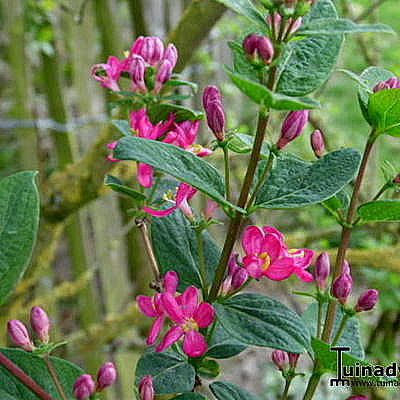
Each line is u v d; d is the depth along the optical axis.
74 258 0.71
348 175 0.23
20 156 0.65
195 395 0.23
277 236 0.22
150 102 0.27
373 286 0.65
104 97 0.67
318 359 0.24
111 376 0.22
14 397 0.22
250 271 0.22
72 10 0.59
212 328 0.25
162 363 0.26
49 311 0.63
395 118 0.23
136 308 0.62
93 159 0.50
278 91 0.23
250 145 0.26
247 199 0.23
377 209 0.23
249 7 0.21
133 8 0.63
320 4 0.23
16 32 0.62
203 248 0.27
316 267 0.25
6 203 0.22
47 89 0.67
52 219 0.54
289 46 0.23
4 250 0.21
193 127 0.26
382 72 0.26
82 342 0.63
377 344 0.68
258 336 0.21
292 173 0.24
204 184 0.21
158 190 0.29
